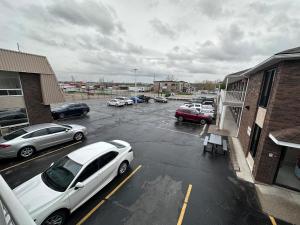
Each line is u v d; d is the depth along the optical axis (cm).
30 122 1352
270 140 739
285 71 685
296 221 574
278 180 778
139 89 9250
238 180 804
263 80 934
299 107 676
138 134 1467
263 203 653
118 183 745
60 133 1118
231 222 562
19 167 866
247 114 1207
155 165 921
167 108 3228
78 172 575
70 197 533
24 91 1294
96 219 556
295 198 685
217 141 1137
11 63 1191
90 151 685
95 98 4669
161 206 621
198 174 846
